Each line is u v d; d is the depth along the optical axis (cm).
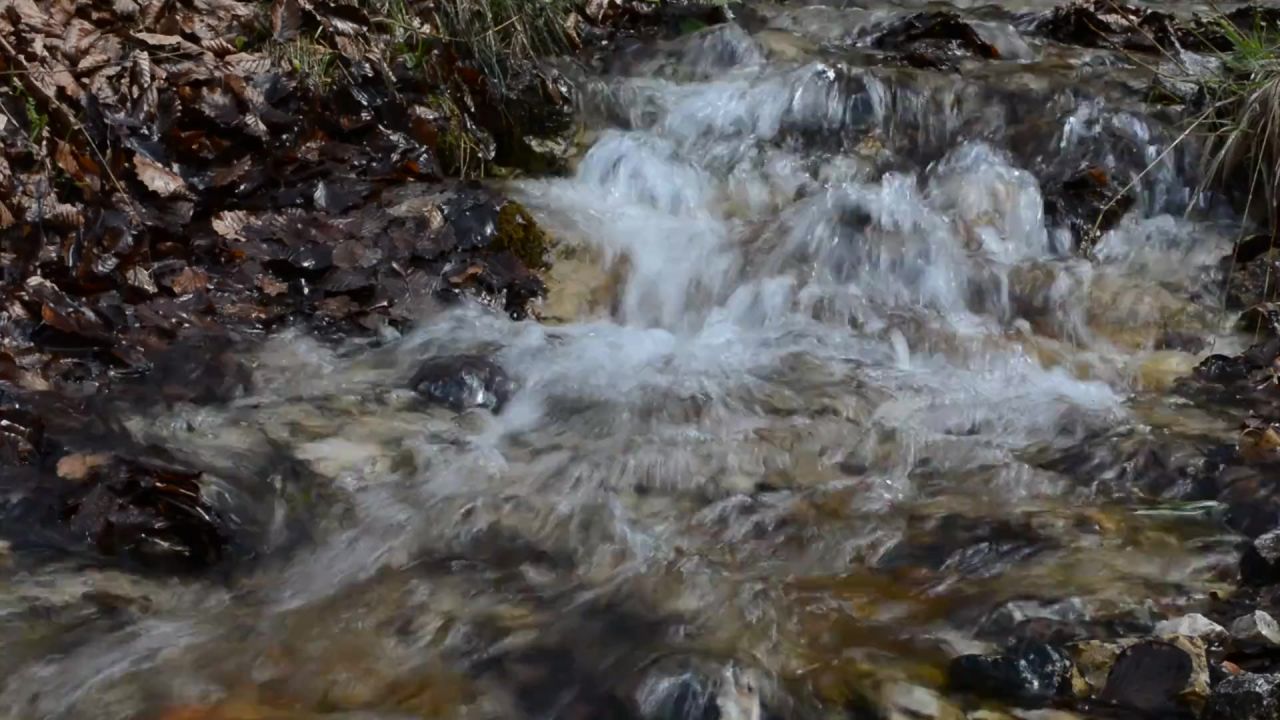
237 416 339
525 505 321
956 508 322
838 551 312
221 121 383
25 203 360
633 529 317
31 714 284
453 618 299
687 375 356
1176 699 284
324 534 316
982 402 349
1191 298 382
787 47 460
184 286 362
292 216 378
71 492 317
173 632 297
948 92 428
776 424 341
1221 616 299
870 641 295
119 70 380
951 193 407
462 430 339
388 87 404
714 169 418
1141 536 315
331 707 285
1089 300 381
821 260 391
